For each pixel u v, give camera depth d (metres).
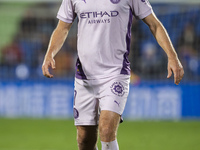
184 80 40.97
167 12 44.75
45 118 40.59
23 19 47.12
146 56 43.25
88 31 14.32
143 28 44.59
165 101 40.34
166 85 40.44
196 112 40.25
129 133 31.70
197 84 40.25
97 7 14.06
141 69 42.91
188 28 44.66
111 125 13.54
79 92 15.08
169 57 13.86
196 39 44.41
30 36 46.78
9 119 39.66
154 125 36.44
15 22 54.03
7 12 54.31
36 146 25.97
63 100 41.06
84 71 14.71
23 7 57.06
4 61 45.16
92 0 14.12
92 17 14.16
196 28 44.66
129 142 27.47
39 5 56.84
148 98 40.41
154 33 14.38
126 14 14.18
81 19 14.45
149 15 14.39
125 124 36.97
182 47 44.22
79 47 14.70
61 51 44.09
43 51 46.03
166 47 13.98
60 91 41.06
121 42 14.27
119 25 14.12
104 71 14.30
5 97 41.41
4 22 53.69
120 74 14.26
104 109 13.78
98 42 14.20
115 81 14.10
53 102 41.09
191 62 43.22
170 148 25.20
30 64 45.47
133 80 41.00
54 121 38.50
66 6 15.08
